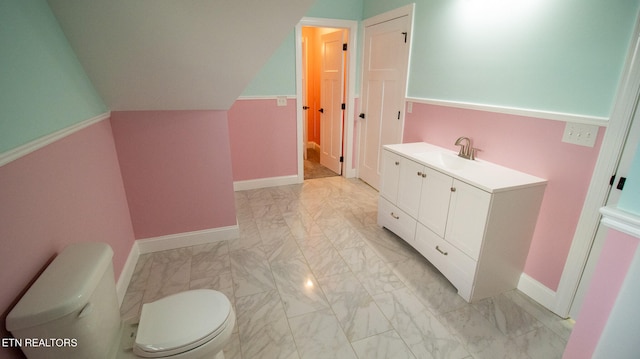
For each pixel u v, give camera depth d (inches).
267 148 148.8
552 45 67.7
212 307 52.1
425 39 108.0
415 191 91.0
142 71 70.7
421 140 115.4
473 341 64.4
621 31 55.5
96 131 71.9
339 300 75.8
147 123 85.2
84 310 40.5
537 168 73.5
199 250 97.3
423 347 63.0
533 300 76.6
